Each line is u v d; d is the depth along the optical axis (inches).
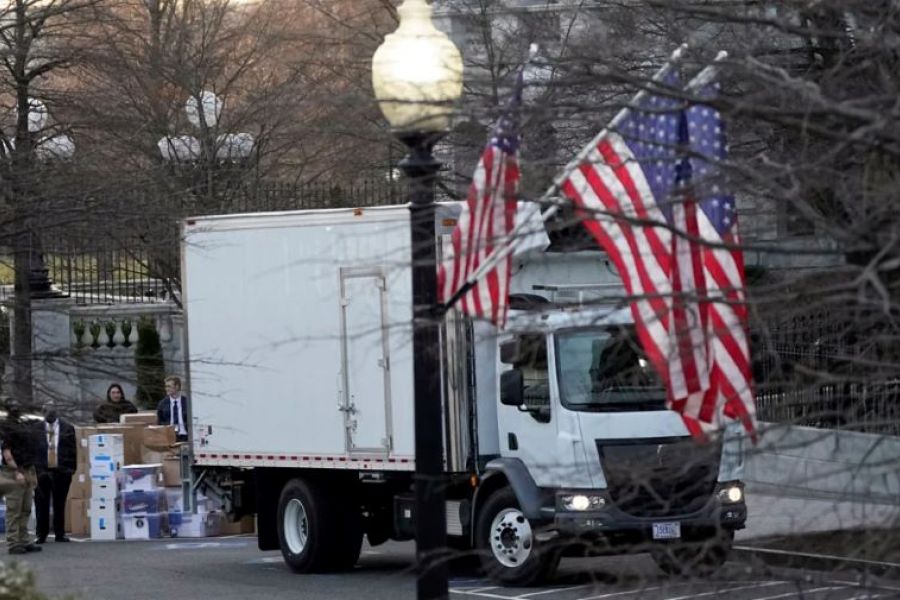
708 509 1269.7
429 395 741.9
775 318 580.4
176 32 3203.7
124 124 2047.2
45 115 2064.5
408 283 1462.8
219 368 1651.1
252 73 3563.0
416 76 669.9
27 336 1165.7
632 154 588.4
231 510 1717.5
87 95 2111.2
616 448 1363.2
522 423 1419.8
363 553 1870.1
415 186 683.4
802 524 689.6
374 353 1505.9
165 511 2110.0
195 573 1663.4
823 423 580.4
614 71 585.6
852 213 507.8
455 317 1453.0
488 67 1050.7
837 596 574.2
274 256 1594.5
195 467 1696.6
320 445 1569.9
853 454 622.5
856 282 442.9
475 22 1594.5
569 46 854.5
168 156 2185.0
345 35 3543.3
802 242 582.9
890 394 551.5
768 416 597.6
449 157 1301.7
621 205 551.5
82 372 1168.2
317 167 3078.2
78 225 1167.0
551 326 585.6
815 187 512.1
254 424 1631.4
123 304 2640.3
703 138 574.2
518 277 1369.3
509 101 599.2
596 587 591.5
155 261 2551.7
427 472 742.5
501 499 1428.4
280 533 1654.8
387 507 1619.1
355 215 1518.2
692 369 567.5
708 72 576.4
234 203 2352.4
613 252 588.4
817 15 609.9
